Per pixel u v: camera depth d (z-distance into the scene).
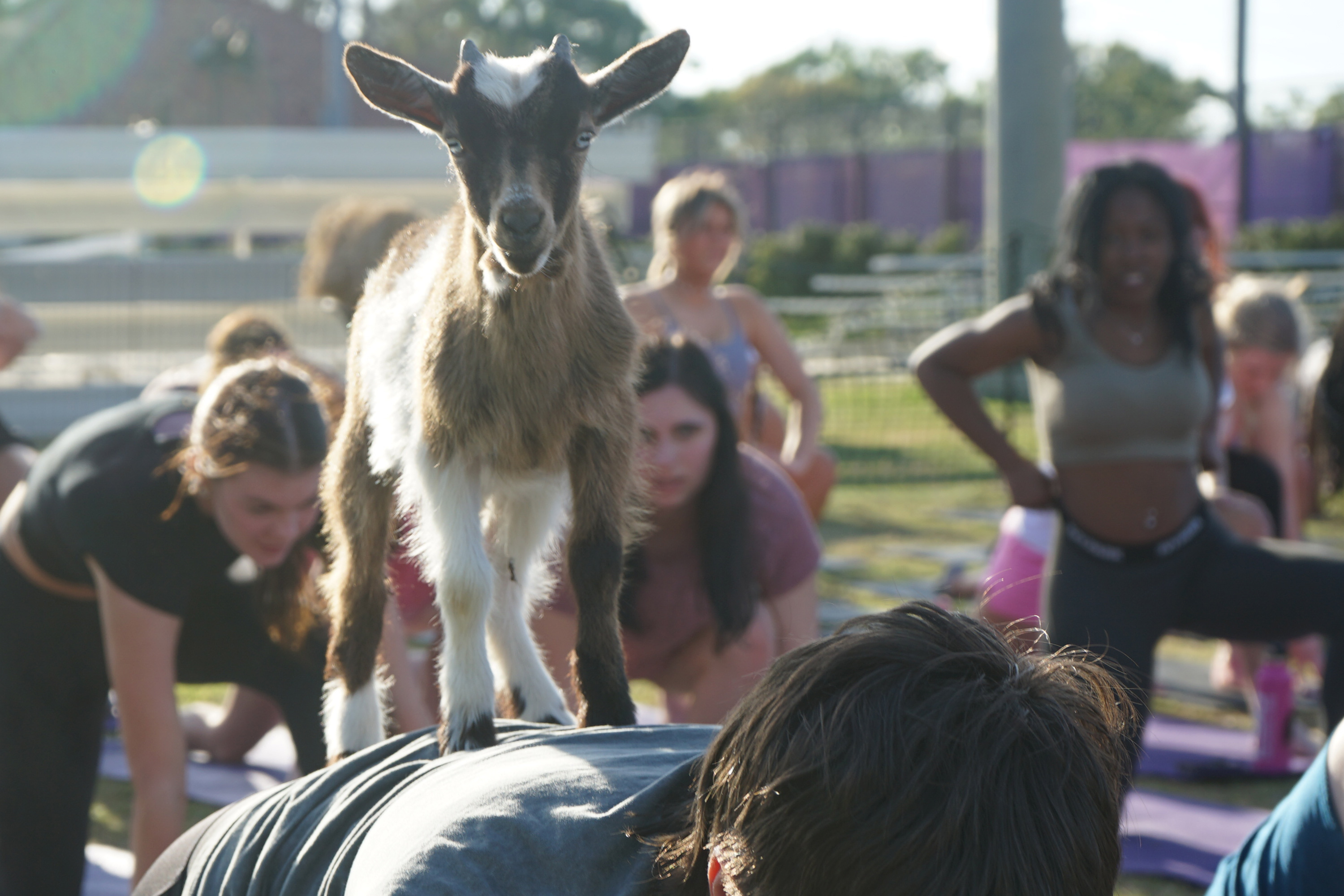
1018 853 1.08
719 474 3.24
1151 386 3.62
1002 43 15.92
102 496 2.96
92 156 16.11
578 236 2.07
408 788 1.66
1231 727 5.52
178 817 3.01
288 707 3.40
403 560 3.61
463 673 1.99
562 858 1.43
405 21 64.25
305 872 1.66
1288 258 22.59
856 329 18.05
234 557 3.13
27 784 3.21
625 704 2.12
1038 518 5.32
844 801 1.10
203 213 16.23
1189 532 3.67
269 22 35.78
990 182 16.38
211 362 4.31
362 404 2.36
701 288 5.19
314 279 3.98
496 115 2.02
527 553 2.39
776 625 3.61
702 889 1.32
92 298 14.08
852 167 36.75
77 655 3.24
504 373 2.02
